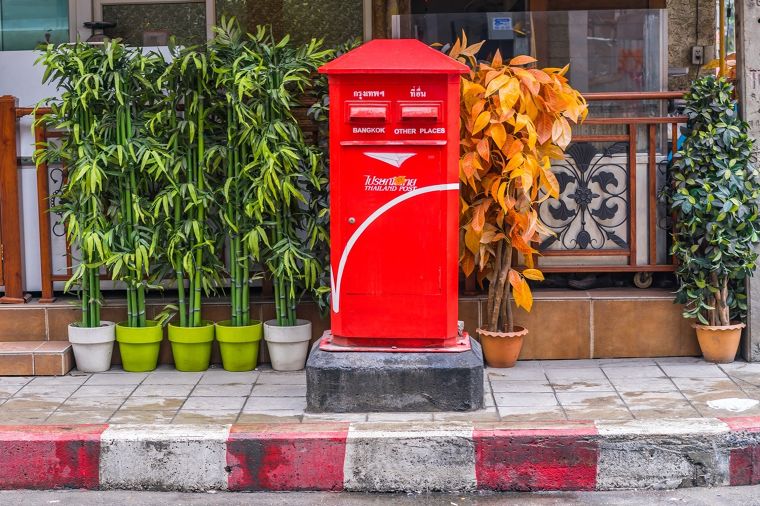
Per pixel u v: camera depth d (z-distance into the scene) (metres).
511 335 5.96
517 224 5.78
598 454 4.72
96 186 5.88
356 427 4.86
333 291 5.25
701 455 4.72
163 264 6.11
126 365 6.09
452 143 5.15
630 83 7.01
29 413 5.22
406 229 5.18
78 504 4.59
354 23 7.92
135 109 6.03
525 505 4.55
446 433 4.74
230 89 5.79
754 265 5.93
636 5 7.88
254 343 6.07
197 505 4.58
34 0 7.86
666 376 5.79
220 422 5.03
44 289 6.31
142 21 7.88
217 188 6.00
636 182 6.32
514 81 5.56
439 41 7.15
